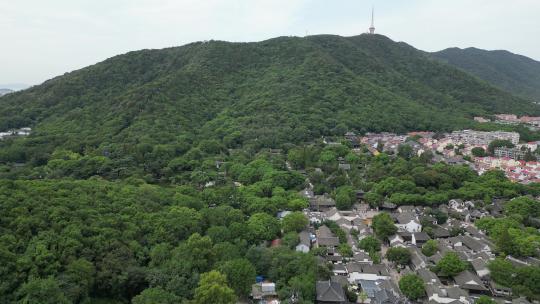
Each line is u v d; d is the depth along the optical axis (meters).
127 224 126.62
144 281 106.75
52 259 98.62
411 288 112.31
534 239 137.62
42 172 199.88
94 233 115.56
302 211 175.12
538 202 178.75
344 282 118.69
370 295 113.25
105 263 105.19
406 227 161.62
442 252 139.75
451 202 189.50
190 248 115.31
